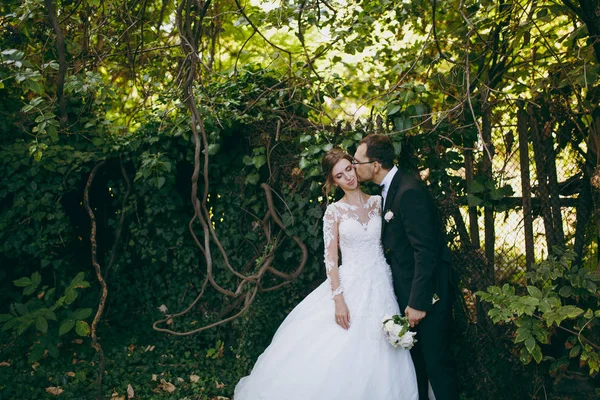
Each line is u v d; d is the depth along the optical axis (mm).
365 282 3012
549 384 3277
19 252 4074
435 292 2949
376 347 2887
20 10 3705
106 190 4375
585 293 3082
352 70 4922
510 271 3461
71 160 4059
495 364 3412
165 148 3904
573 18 3332
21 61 3236
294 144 3746
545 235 3377
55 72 4273
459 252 3465
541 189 3371
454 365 3023
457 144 3467
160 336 4195
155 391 3621
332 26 3756
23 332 3934
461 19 3572
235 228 3988
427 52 3916
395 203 2977
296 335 3014
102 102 4508
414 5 3639
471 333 3449
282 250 3902
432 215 2936
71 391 3537
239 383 3420
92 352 4016
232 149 3943
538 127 3373
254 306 3906
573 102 3357
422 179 3496
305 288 3898
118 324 4285
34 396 3465
